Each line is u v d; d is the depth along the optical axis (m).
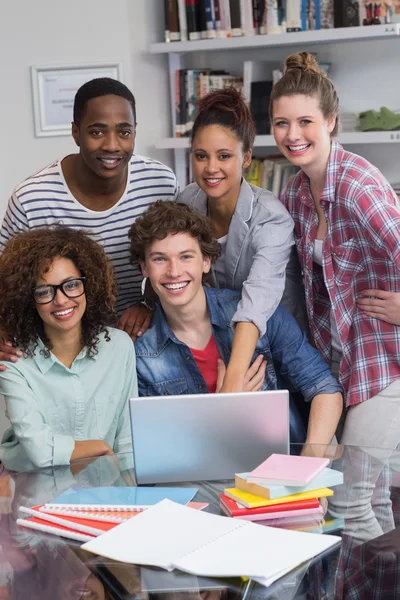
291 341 2.30
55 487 1.74
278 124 2.29
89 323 2.17
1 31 3.78
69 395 2.15
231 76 3.74
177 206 2.22
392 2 3.32
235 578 1.32
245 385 2.17
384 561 1.36
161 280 2.18
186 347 2.27
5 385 2.09
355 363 2.35
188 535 1.44
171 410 1.69
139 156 2.53
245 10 3.55
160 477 1.73
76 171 2.43
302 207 2.40
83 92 2.36
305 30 3.48
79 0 3.75
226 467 1.73
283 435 1.72
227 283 2.47
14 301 2.08
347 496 1.61
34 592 1.30
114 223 2.48
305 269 2.42
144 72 3.85
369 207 2.19
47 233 2.14
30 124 3.85
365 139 3.41
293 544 1.40
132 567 1.36
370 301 2.30
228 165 2.29
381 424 2.31
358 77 3.67
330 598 1.26
